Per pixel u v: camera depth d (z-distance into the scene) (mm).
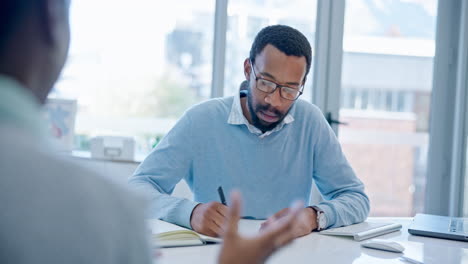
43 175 356
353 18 3117
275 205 1841
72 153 2744
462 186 3156
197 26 3016
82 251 354
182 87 3045
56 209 352
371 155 3170
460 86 3143
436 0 3191
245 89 1865
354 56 3127
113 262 369
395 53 3168
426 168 3232
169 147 1786
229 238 549
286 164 1858
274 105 1670
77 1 2865
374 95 3156
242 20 3020
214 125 1835
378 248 1318
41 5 401
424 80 3213
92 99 2973
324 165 1867
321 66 3064
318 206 1582
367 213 1738
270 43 1622
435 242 1446
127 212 384
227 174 1826
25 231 340
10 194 344
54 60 423
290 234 565
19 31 396
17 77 403
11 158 352
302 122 1874
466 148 3145
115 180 401
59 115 2725
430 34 3205
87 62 2932
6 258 335
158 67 3018
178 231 1277
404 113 3195
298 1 3074
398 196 3207
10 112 371
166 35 3004
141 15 2963
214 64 3020
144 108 3037
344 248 1320
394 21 3166
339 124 3102
